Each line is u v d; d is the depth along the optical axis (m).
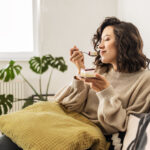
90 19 2.88
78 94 1.32
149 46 1.92
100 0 2.87
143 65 1.24
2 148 1.07
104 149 1.05
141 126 0.90
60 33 2.85
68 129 1.03
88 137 0.99
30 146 0.98
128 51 1.20
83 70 1.09
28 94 2.90
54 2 2.81
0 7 2.90
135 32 1.23
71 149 0.94
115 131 1.11
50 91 2.91
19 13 2.95
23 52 2.95
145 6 1.98
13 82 2.79
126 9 2.49
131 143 0.91
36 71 2.34
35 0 2.89
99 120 1.13
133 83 1.21
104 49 1.25
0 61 2.86
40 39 2.85
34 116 1.11
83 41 2.89
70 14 2.85
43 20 2.81
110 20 1.32
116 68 1.28
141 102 1.13
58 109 1.30
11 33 2.96
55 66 2.36
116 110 1.06
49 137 0.97
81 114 1.35
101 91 1.09
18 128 1.05
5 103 2.34
